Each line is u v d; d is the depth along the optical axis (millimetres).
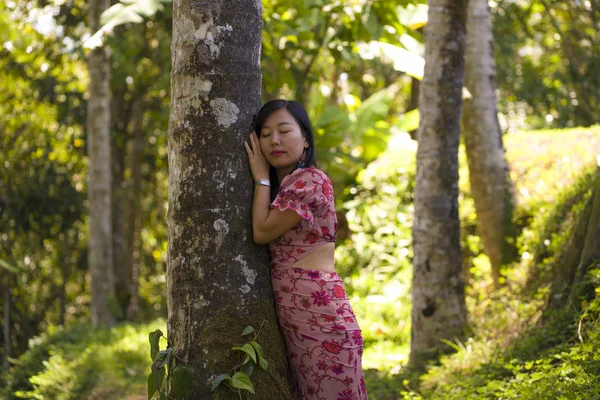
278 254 3592
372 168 12727
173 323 3539
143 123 20297
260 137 3607
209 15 3516
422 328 7328
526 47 21984
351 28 9484
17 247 18375
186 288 3490
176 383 3383
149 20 14914
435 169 7324
